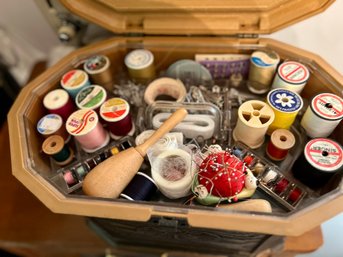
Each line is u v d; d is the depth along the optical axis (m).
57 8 0.69
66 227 0.76
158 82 0.66
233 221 0.46
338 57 0.79
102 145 0.60
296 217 0.46
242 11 0.62
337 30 0.72
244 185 0.51
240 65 0.69
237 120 0.60
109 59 0.70
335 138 0.59
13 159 0.53
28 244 0.76
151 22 0.66
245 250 0.69
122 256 0.84
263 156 0.59
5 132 0.87
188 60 0.67
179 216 0.47
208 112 0.60
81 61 0.68
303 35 0.77
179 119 0.55
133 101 0.67
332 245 0.81
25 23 1.00
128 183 0.54
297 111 0.56
